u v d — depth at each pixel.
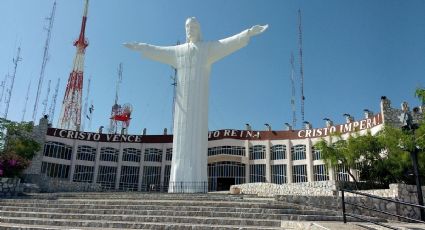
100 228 12.93
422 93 18.20
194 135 32.53
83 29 68.19
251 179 46.28
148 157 50.44
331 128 43.66
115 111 55.94
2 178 24.97
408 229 10.84
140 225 13.02
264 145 46.97
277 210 15.09
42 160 46.16
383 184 28.34
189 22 34.62
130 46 34.97
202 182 31.67
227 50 33.31
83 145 49.66
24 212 15.94
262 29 32.31
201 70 33.69
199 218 13.80
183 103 33.38
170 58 34.78
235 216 14.55
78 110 64.62
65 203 17.78
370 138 29.41
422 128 20.62
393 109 35.59
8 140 34.59
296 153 45.56
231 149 47.28
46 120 47.41
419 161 25.92
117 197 20.11
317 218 14.46
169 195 20.61
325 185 26.89
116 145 50.72
